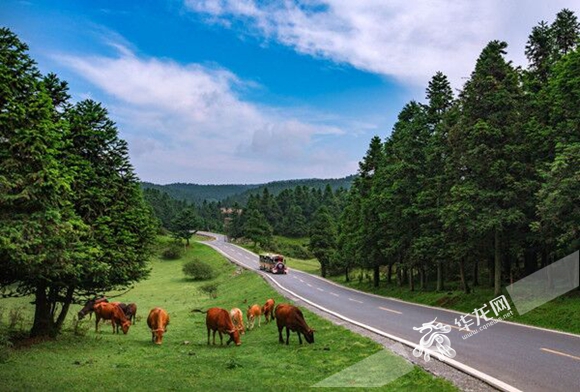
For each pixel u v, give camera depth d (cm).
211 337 2217
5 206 1395
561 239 2311
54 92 2033
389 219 4184
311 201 17688
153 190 19025
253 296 4262
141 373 1347
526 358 1445
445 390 1126
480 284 3988
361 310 2962
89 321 2862
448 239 3403
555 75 2862
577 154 2223
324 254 7325
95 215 2080
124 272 2153
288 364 1491
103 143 2122
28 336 2083
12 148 1401
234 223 15412
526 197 2780
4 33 1455
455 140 3083
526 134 2861
